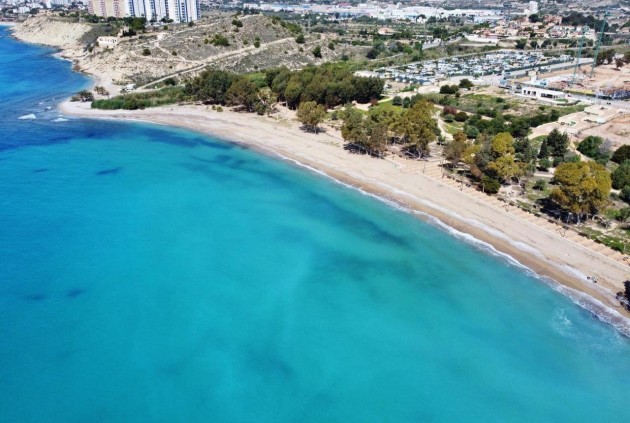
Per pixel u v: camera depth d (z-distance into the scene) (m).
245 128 147.00
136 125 149.38
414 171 113.62
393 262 81.19
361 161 120.31
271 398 56.50
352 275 77.94
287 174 114.38
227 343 63.81
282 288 74.56
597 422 54.59
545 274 76.44
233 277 76.75
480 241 85.50
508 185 106.12
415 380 59.53
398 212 96.19
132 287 73.62
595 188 83.31
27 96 180.25
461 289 74.62
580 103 173.25
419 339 65.62
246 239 87.19
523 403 56.78
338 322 68.19
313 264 80.56
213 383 58.03
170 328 65.88
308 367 60.88
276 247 85.00
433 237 87.56
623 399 57.31
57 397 55.25
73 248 83.00
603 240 83.31
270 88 184.38
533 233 86.25
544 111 160.00
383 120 134.62
